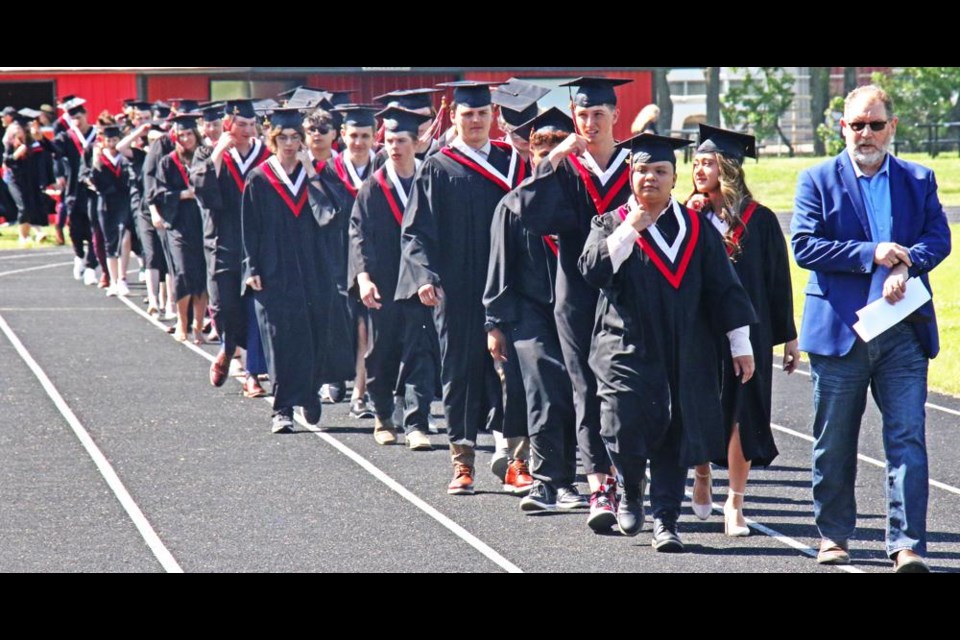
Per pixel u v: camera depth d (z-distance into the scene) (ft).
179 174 167.12
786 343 88.94
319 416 122.52
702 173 87.45
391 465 107.65
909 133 582.35
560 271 89.45
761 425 87.25
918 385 77.82
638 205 82.58
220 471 105.09
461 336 99.25
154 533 87.25
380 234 114.73
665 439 83.61
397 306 114.83
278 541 85.46
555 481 92.22
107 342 172.04
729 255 86.28
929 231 77.51
